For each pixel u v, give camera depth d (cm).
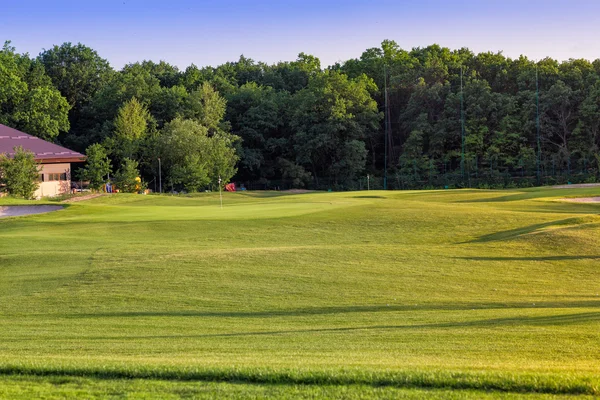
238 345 1206
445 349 1145
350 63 11200
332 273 2038
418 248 2467
